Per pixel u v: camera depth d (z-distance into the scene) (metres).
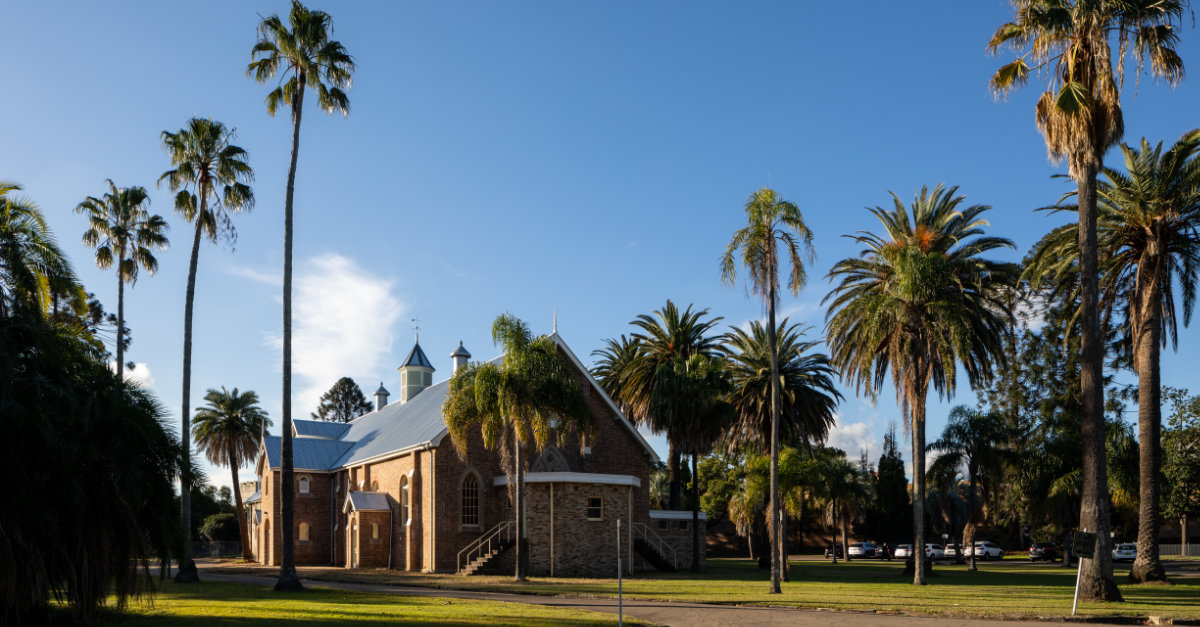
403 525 51.72
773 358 32.00
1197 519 72.81
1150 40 28.88
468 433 49.66
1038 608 25.20
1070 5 29.62
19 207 23.11
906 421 37.94
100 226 47.97
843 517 75.00
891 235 41.91
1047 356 63.06
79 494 17.69
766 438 56.56
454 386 40.00
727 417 52.56
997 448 59.53
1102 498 29.11
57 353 19.05
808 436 57.03
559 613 22.67
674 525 54.19
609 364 70.94
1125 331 48.09
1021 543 96.75
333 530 63.22
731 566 59.97
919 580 36.69
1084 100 28.80
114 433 18.80
